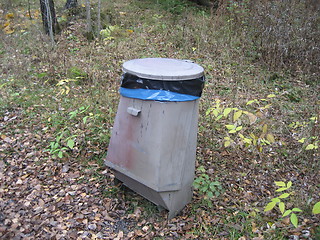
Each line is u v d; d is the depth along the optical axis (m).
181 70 2.62
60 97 5.06
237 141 4.17
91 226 2.79
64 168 3.57
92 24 8.07
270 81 6.10
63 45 6.94
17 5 9.07
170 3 9.82
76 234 2.70
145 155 2.67
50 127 4.28
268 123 4.53
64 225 2.79
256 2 7.33
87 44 7.13
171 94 2.52
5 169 3.51
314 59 6.47
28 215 2.87
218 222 2.89
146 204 3.07
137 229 2.80
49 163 3.64
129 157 2.79
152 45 7.23
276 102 5.25
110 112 4.55
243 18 7.53
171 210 2.85
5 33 7.33
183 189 2.87
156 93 2.53
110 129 4.26
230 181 3.52
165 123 2.55
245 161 3.89
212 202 3.15
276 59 6.50
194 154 2.88
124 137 2.81
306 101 5.43
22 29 7.51
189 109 2.64
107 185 3.32
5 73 5.69
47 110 4.68
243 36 7.20
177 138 2.63
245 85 5.77
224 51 6.95
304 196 3.27
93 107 4.78
